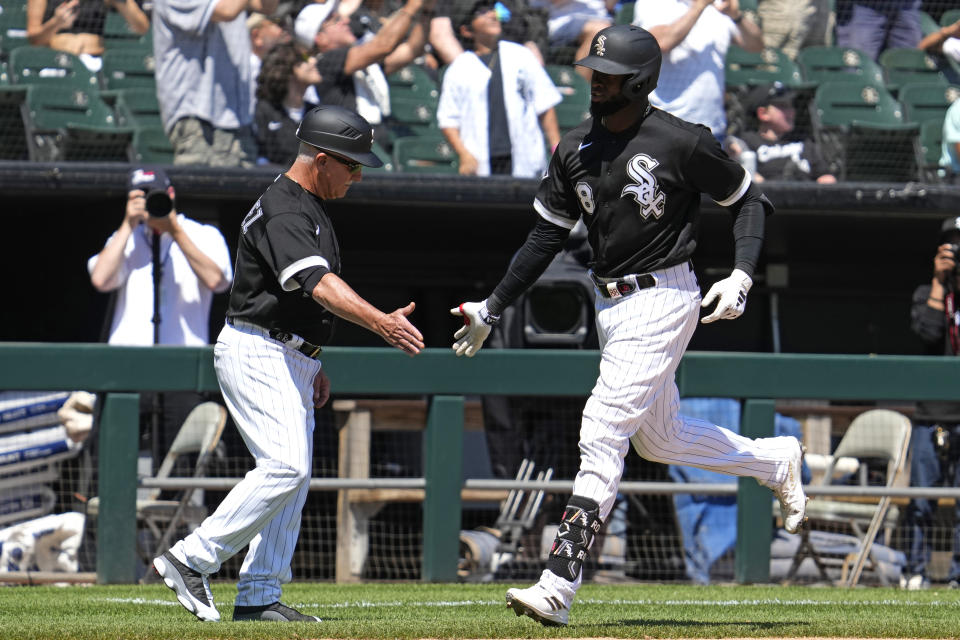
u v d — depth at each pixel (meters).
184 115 29.06
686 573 24.72
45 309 34.00
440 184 29.27
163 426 23.86
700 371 24.36
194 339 25.98
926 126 34.78
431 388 23.95
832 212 30.58
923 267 37.00
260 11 31.12
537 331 26.97
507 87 30.16
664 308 13.59
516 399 24.91
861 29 36.59
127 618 15.67
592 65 13.11
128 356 23.17
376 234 34.06
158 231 25.08
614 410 13.55
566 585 13.23
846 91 34.81
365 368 23.83
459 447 23.95
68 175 28.25
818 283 36.62
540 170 30.36
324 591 21.89
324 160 14.10
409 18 29.92
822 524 27.02
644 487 24.11
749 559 24.22
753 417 24.45
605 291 13.83
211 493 24.27
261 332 14.15
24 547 22.94
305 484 14.37
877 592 22.64
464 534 24.95
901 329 37.28
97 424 23.52
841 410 25.50
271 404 14.09
